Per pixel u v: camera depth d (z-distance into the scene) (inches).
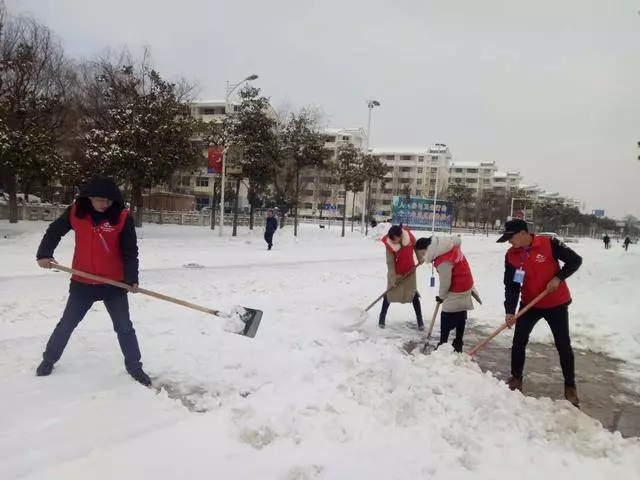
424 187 3592.5
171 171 967.6
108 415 145.3
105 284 172.6
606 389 206.7
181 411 151.3
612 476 126.3
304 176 1863.9
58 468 115.8
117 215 171.0
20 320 250.4
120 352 203.3
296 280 442.9
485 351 253.4
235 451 128.5
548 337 285.0
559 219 3700.8
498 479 121.1
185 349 212.7
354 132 3432.6
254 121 991.0
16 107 851.4
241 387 174.2
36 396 155.3
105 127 1027.3
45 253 166.7
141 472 116.3
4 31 922.1
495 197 3408.0
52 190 1418.6
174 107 930.7
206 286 381.4
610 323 309.4
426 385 162.9
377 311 330.3
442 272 229.5
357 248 916.0
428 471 122.1
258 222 1689.2
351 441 134.7
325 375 189.0
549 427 148.2
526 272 195.0
